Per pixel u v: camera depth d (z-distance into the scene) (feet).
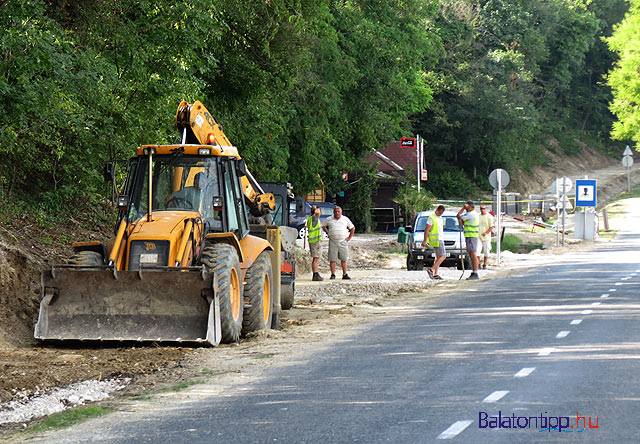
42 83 69.77
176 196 60.85
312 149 173.27
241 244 63.41
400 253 172.45
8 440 33.63
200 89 100.83
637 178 479.82
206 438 32.63
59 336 54.70
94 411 38.22
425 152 419.13
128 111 84.48
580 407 35.47
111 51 85.35
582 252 168.66
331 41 172.96
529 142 464.65
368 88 195.11
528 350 50.96
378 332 62.28
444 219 140.26
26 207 82.43
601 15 574.15
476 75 401.90
